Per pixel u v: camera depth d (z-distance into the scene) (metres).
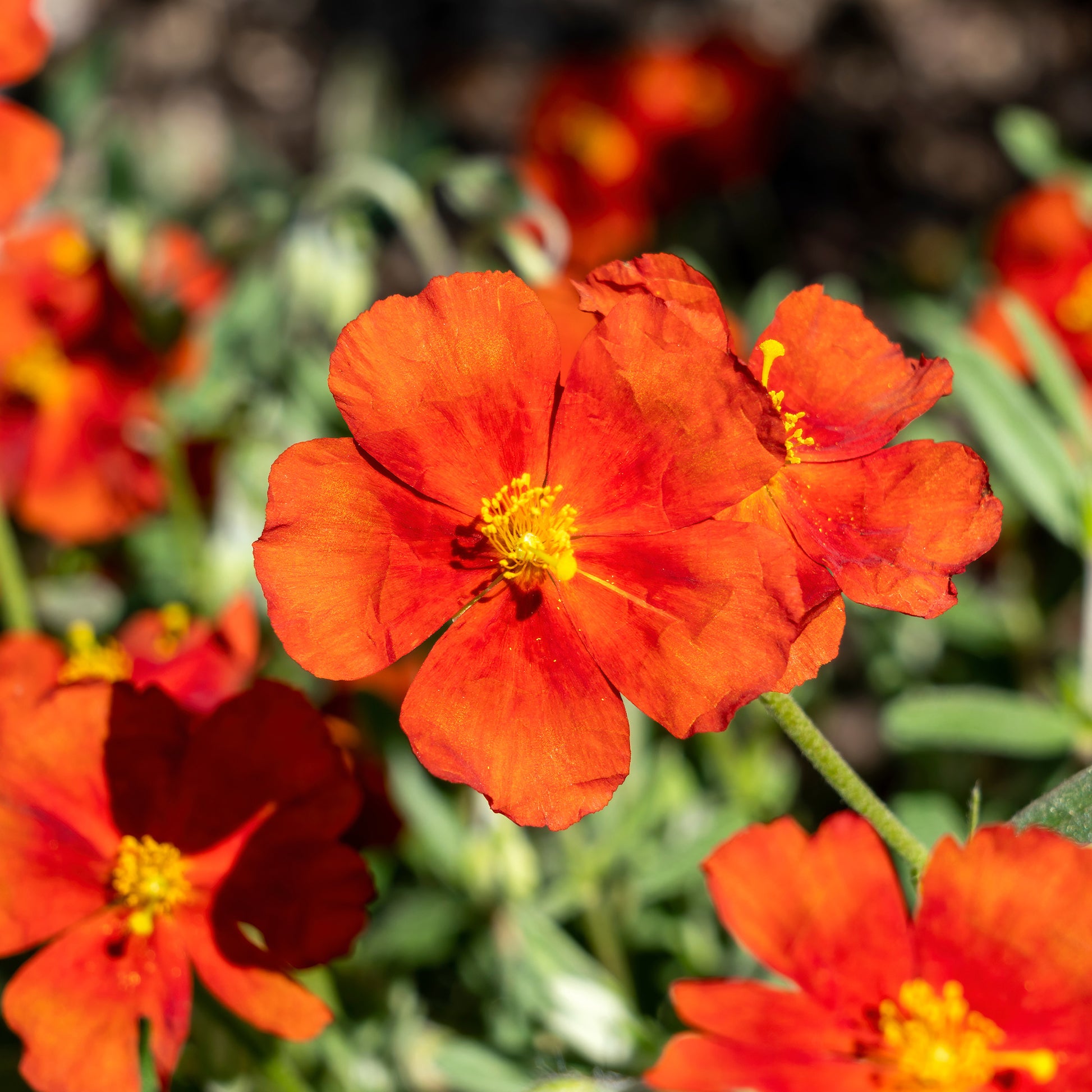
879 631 0.27
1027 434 0.21
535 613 0.16
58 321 0.25
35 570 0.29
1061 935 0.15
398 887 0.23
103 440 0.26
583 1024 0.20
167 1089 0.17
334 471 0.16
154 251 0.27
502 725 0.16
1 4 0.22
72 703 0.17
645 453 0.16
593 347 0.16
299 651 0.15
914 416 0.16
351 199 0.24
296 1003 0.17
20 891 0.17
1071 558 0.25
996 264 0.27
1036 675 0.26
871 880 0.16
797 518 0.16
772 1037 0.15
